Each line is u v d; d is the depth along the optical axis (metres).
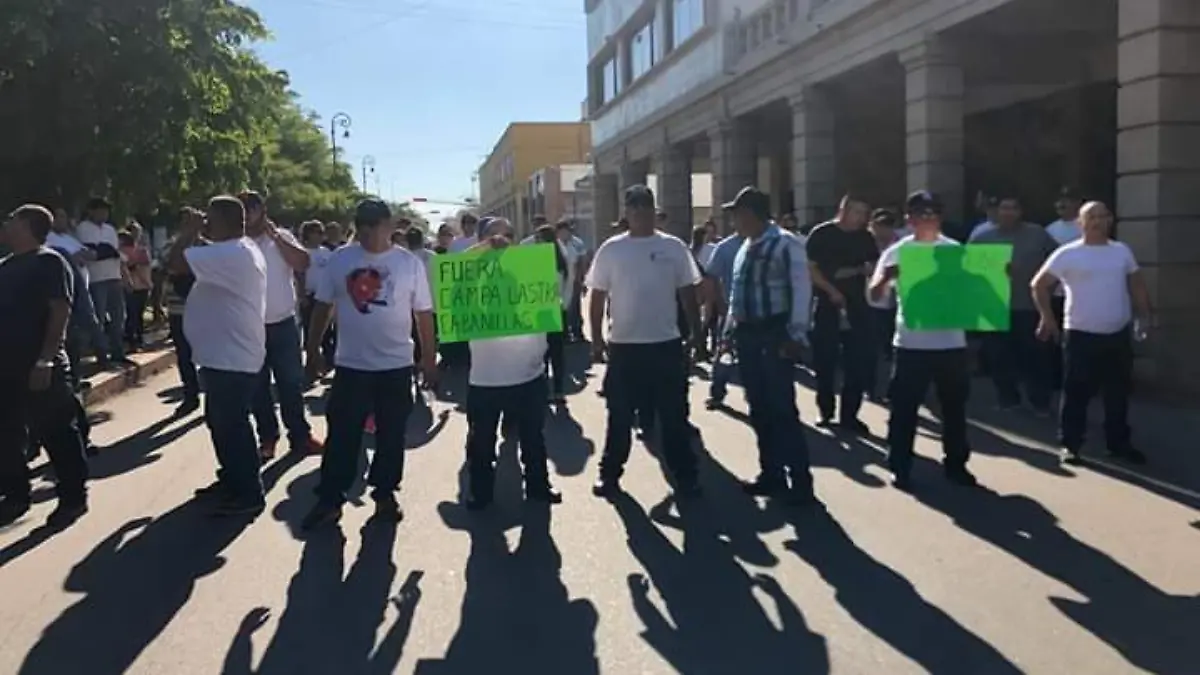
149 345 18.31
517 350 7.64
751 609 5.64
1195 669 4.82
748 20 23.84
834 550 6.58
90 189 18.34
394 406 7.38
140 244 17.81
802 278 7.68
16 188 18.28
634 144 35.62
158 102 17.59
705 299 11.20
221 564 6.57
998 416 10.75
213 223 7.52
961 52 16.31
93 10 16.28
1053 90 21.41
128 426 11.41
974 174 24.20
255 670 5.01
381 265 7.26
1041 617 5.44
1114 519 7.09
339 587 6.12
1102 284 8.45
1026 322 10.73
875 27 17.56
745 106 24.36
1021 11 14.64
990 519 7.16
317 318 7.36
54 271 7.45
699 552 6.62
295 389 9.66
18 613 5.79
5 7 15.52
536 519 7.45
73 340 12.34
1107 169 19.84
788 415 7.66
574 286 19.28
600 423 11.24
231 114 20.73
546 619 5.57
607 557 6.57
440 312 7.55
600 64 41.56
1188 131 11.32
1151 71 11.33
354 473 7.38
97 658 5.18
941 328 7.79
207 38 17.98
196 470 9.22
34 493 8.47
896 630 5.31
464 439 10.47
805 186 20.98
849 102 22.22
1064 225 11.57
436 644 5.28
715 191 26.64
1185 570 6.09
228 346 7.50
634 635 5.34
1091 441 9.42
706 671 4.89
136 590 6.12
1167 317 11.38
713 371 11.97
